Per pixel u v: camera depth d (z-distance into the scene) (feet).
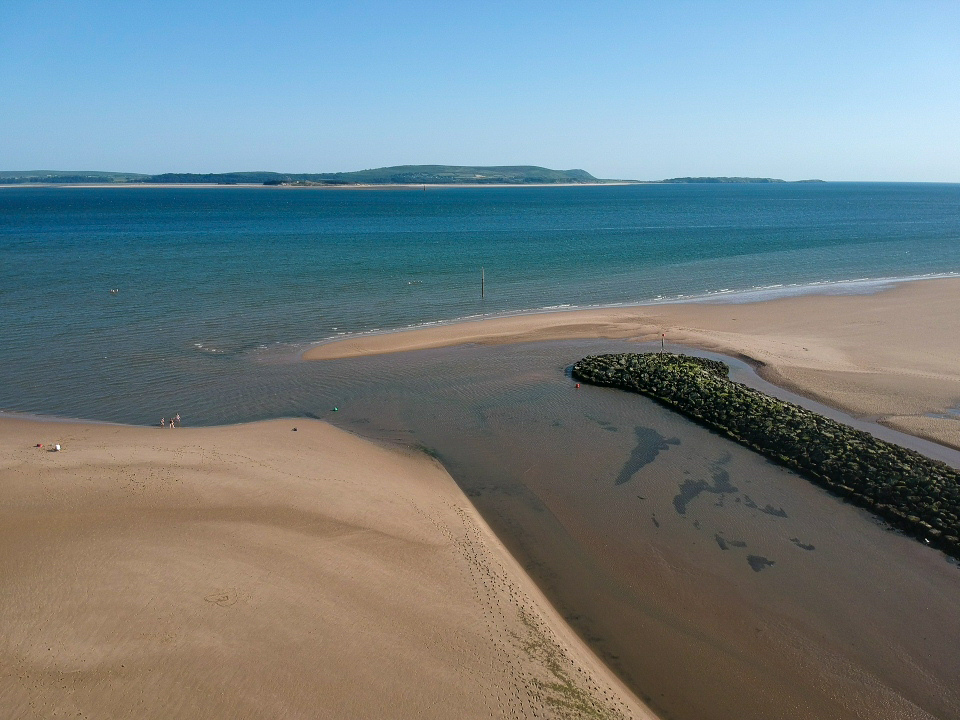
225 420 113.91
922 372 135.33
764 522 83.15
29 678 51.62
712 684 58.59
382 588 66.03
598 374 134.10
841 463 93.09
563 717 52.03
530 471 96.68
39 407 116.88
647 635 64.44
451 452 102.83
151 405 119.44
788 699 57.06
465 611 63.87
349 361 145.79
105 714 49.03
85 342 155.63
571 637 63.10
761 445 102.32
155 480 83.56
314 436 106.01
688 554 76.79
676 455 101.24
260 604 61.57
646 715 54.44
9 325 167.94
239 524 75.41
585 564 75.20
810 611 67.41
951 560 75.05
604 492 90.63
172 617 59.00
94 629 56.95
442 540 76.43
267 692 51.62
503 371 140.26
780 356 147.64
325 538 74.18
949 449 101.86
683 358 143.13
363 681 53.47
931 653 61.82
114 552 68.18
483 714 51.47
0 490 78.54
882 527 81.56
